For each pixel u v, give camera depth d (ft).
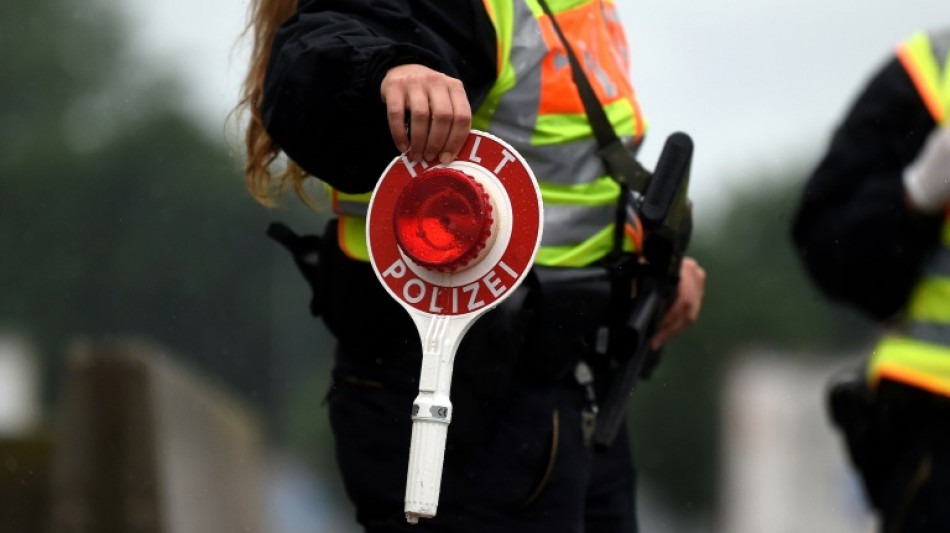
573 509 23.79
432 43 22.47
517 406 23.22
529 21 23.66
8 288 288.92
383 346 23.44
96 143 311.06
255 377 269.23
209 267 282.36
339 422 24.03
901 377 27.61
